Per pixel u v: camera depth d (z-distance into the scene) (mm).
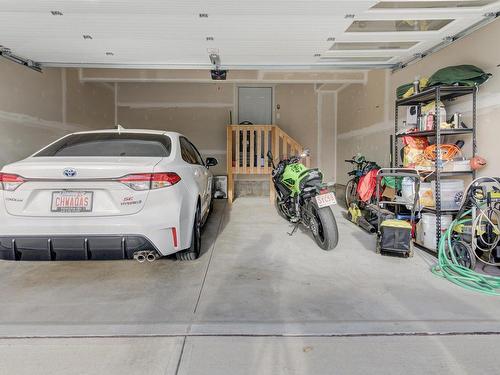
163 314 2119
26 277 2709
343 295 2406
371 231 4141
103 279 2678
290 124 8031
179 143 3273
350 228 4441
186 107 7848
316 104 8023
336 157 7988
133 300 2311
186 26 3205
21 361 1663
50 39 3576
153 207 2402
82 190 2332
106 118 7281
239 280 2674
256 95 7949
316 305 2250
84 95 6301
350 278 2725
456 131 3312
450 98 3721
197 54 4086
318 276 2768
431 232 3381
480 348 1786
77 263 3029
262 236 4023
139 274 2789
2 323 2002
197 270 2889
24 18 3020
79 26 3207
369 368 1619
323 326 1980
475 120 3273
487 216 2846
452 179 3658
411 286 2562
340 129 7699
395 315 2113
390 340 1854
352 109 6930
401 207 4121
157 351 1748
